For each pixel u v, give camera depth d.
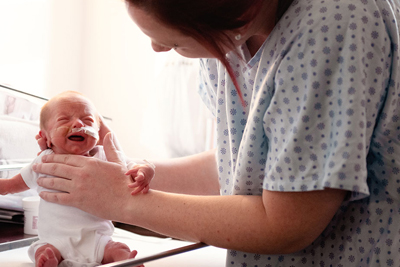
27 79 2.26
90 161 0.84
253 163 0.75
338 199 0.66
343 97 0.63
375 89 0.66
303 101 0.65
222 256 1.04
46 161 0.89
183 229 0.73
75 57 2.59
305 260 0.80
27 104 1.15
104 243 0.88
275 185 0.66
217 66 0.94
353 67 0.63
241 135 0.85
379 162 0.72
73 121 0.94
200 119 2.23
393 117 0.70
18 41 2.18
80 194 0.81
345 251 0.76
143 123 2.47
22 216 1.15
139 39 2.54
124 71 2.58
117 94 2.60
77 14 2.58
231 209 0.71
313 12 0.67
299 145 0.65
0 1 2.06
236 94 0.84
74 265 0.86
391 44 0.68
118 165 0.84
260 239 0.68
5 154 1.08
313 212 0.65
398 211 0.72
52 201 0.85
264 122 0.71
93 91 2.65
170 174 1.11
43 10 2.33
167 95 2.30
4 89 1.10
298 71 0.66
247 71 0.82
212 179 1.12
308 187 0.64
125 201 0.79
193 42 0.67
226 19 0.62
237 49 0.79
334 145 0.63
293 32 0.68
